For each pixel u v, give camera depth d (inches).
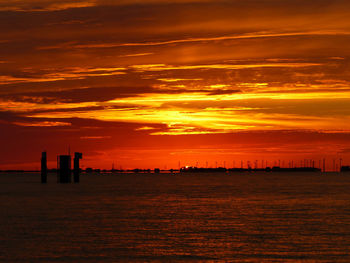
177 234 3006.9
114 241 2773.1
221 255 2410.2
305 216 3927.2
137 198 6008.9
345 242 2726.4
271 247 2593.5
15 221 3607.3
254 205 4943.4
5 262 2271.2
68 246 2625.5
